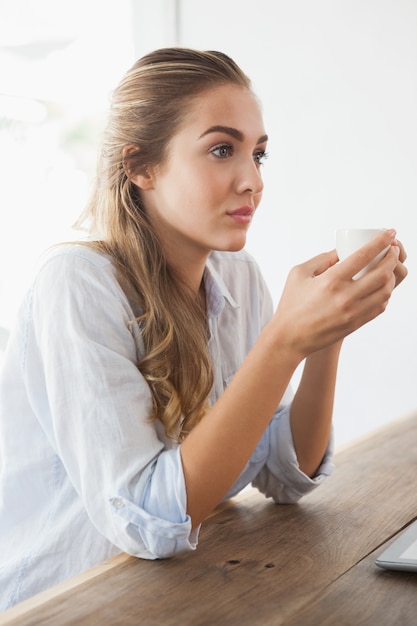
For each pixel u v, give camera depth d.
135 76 1.14
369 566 0.90
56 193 3.28
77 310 1.05
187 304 1.20
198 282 1.25
